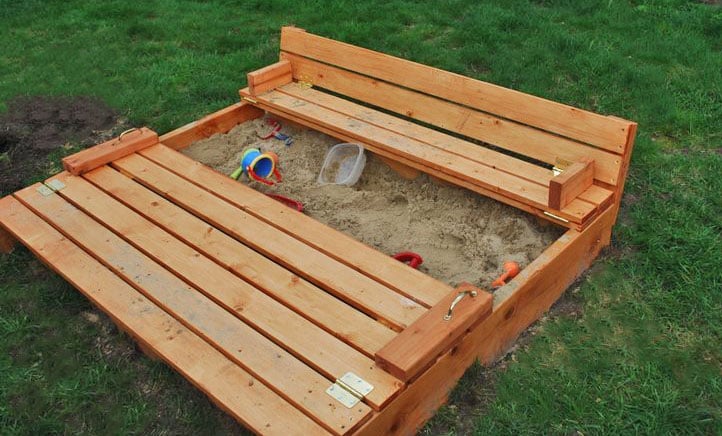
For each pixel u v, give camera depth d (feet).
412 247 11.66
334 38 19.51
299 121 14.39
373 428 8.05
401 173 13.44
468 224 12.07
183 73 18.31
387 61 13.78
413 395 8.52
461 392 9.38
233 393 8.29
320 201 12.88
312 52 15.10
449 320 8.78
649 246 11.72
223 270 10.30
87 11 22.27
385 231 12.08
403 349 8.38
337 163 13.92
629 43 18.34
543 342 10.22
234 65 18.62
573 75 17.06
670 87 16.33
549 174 11.73
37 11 22.49
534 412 9.13
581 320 10.58
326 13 21.12
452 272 11.00
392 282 9.87
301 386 8.29
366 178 13.66
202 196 12.14
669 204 12.74
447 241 11.76
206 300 9.75
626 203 12.91
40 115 16.89
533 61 17.70
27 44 20.38
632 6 20.72
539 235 11.39
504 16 19.89
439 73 13.03
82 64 19.07
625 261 11.57
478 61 17.99
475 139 14.24
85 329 10.91
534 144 12.01
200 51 19.61
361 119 13.91
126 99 17.28
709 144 14.48
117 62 19.12
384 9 21.26
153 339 9.16
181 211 11.70
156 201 12.00
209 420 9.27
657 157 14.06
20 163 15.25
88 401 9.70
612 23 19.51
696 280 11.00
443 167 12.13
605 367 9.71
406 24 20.56
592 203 10.84
